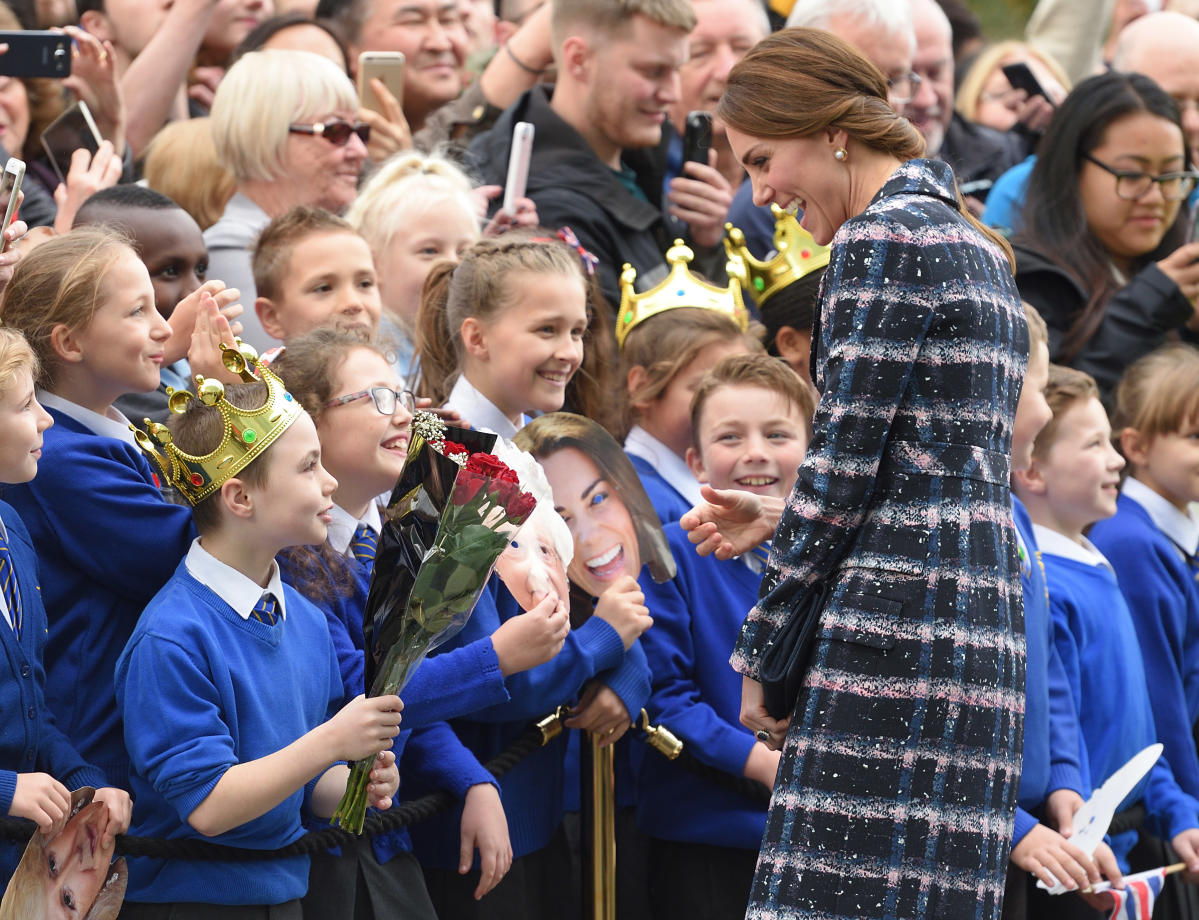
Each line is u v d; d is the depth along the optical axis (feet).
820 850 34.45
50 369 37.42
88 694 36.32
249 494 35.04
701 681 46.26
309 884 37.70
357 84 67.36
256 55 56.13
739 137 37.86
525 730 43.21
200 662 34.12
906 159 37.22
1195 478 57.11
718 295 54.13
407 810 39.40
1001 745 34.81
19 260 38.58
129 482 36.96
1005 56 86.02
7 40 48.91
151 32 64.95
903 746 34.17
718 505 40.42
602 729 43.27
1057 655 49.96
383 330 53.31
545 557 39.91
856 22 66.90
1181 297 63.21
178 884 34.58
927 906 33.96
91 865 33.19
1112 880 47.24
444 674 38.50
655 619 46.06
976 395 34.58
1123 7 93.91
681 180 63.05
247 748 34.65
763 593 35.88
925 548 34.30
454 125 67.67
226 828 33.14
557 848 45.70
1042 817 48.60
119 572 36.60
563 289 46.80
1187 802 53.62
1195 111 74.79
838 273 34.94
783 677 35.60
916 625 34.19
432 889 41.91
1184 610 56.85
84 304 37.11
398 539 33.06
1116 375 63.16
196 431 35.27
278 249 48.14
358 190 60.59
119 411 41.34
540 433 43.62
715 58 70.90
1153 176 64.59
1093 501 52.75
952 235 35.06
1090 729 51.52
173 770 33.01
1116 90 64.90
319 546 39.40
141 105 61.77
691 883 45.68
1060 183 64.95
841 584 35.04
